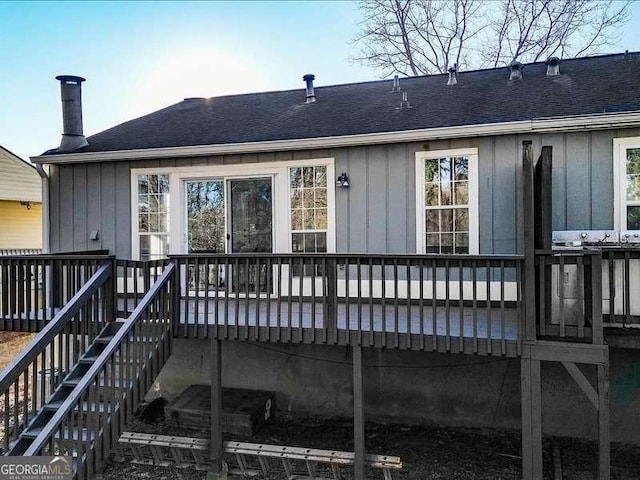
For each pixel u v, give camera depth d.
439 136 6.21
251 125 7.96
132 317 4.57
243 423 5.89
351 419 6.44
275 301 6.96
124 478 4.96
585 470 4.92
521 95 7.11
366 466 4.79
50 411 4.25
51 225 7.96
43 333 4.52
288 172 7.04
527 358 4.27
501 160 6.14
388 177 6.59
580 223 5.87
